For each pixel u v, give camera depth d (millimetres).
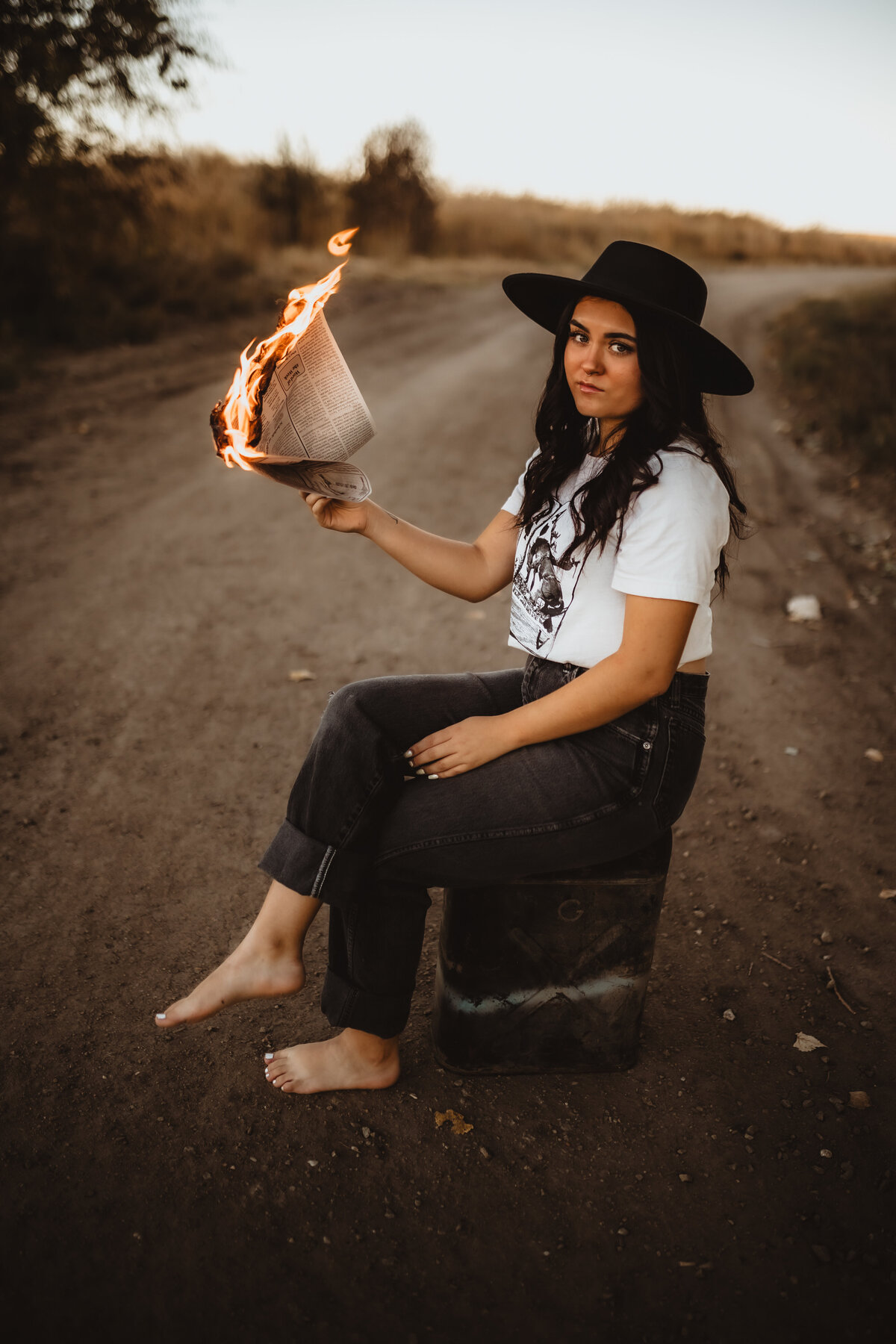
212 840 2686
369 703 1796
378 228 18688
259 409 1711
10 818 2691
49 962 2201
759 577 5051
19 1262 1547
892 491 6582
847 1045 2139
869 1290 1590
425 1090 1960
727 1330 1517
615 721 1693
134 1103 1867
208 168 15148
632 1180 1783
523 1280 1583
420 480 6242
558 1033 1974
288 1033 2088
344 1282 1560
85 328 8844
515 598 1834
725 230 34000
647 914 1877
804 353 10617
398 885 1737
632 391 1614
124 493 5559
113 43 8820
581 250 24344
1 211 9375
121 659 3666
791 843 2867
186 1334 1462
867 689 3912
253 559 4801
